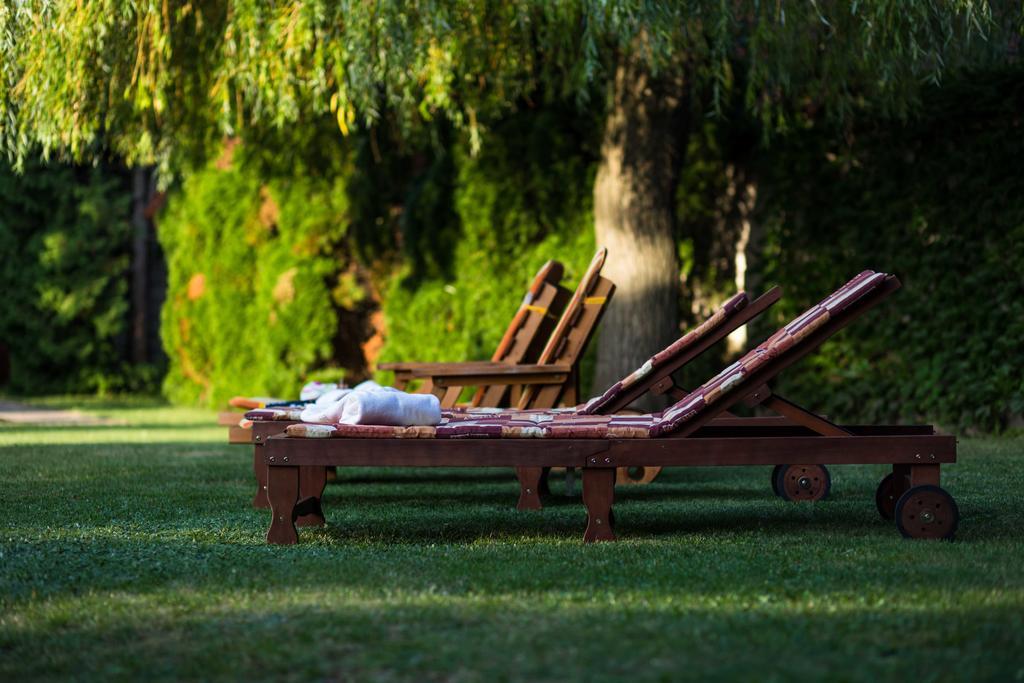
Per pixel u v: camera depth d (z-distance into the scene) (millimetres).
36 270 20203
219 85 9602
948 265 11016
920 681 2611
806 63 9633
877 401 11469
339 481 8047
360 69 8547
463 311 13719
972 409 10836
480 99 11438
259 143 14414
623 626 3145
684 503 6438
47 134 9086
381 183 14859
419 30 8438
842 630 3084
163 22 9250
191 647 3004
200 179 16469
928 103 11062
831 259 11828
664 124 10930
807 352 4801
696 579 3836
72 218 20484
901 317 11367
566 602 3479
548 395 7535
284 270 15086
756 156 12453
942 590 3590
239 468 8367
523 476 6191
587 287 7609
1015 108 10531
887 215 11414
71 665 2873
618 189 11000
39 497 6500
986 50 9547
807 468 6625
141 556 4402
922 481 4785
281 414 6008
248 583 3820
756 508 6152
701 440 4695
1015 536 4828
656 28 8094
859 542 4699
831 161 11844
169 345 18047
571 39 9922
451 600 3506
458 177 13695
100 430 12766
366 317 15633
